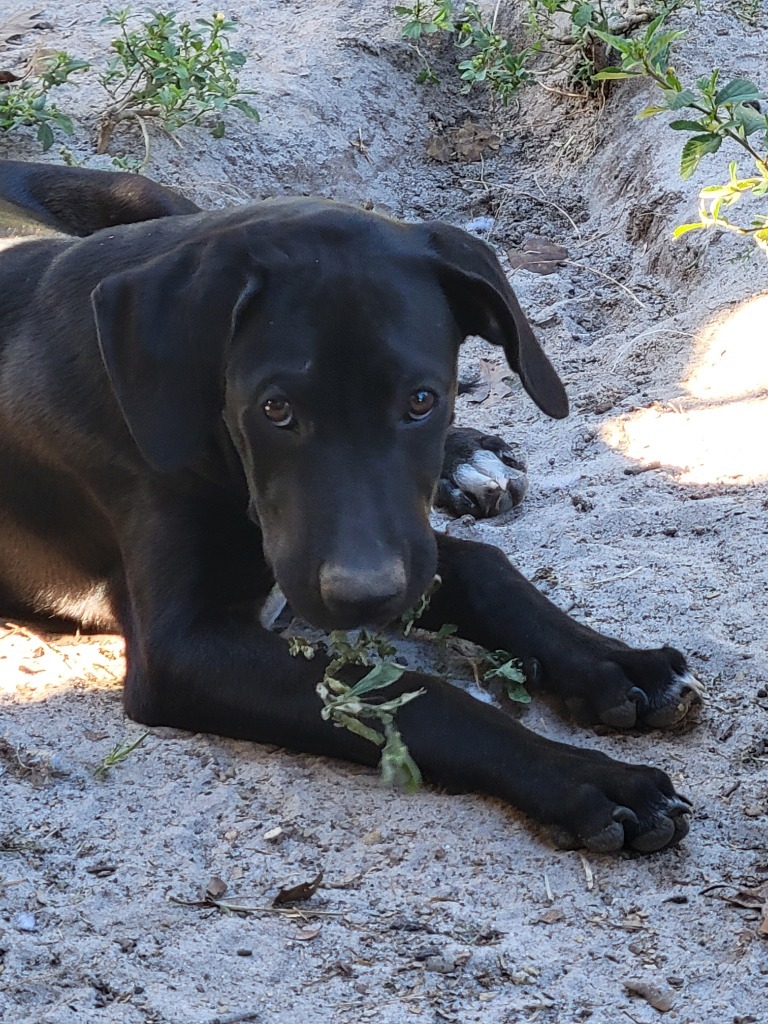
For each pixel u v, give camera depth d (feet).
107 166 5.92
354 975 3.30
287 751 3.79
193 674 3.78
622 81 6.29
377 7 7.24
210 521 3.85
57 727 3.84
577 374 5.12
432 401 3.60
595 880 3.48
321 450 3.54
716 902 3.42
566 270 5.69
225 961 3.32
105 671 4.05
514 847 3.55
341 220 3.68
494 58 6.79
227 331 3.58
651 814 3.50
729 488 4.48
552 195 6.22
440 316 3.67
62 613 4.25
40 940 3.34
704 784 3.67
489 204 6.26
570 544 4.37
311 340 3.53
